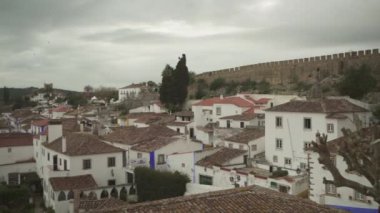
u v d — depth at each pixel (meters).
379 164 18.94
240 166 48.41
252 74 118.19
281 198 20.55
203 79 130.50
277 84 109.62
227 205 18.91
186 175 46.47
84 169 49.81
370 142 20.50
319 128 47.38
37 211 48.03
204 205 18.69
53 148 54.06
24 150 66.75
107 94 190.25
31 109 163.38
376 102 65.50
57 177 47.72
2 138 68.31
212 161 47.69
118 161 52.12
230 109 78.38
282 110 51.12
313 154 36.12
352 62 93.19
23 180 58.25
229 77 124.44
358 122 26.77
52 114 123.56
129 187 48.25
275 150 51.84
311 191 36.31
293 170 47.16
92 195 45.25
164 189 45.56
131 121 92.19
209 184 45.94
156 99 127.25
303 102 52.03
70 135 57.84
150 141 56.94
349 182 19.16
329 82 88.56
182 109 104.81
